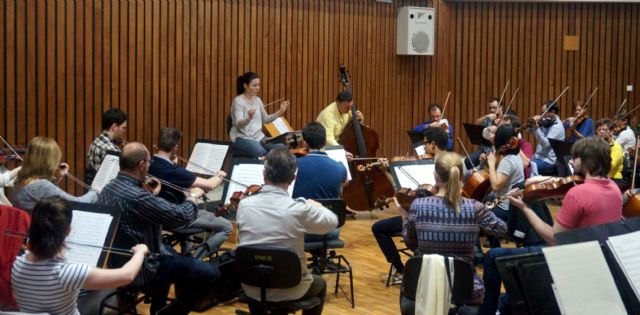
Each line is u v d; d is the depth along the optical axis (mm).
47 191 4504
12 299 3479
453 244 4250
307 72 10094
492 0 11414
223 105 9391
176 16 8906
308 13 10039
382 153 10922
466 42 11445
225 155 6223
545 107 9961
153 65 8773
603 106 12078
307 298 4207
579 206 3926
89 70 8281
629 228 3258
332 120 8281
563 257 2865
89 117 8312
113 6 8406
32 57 7855
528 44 11656
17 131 7805
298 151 6188
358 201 8180
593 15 11867
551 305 3031
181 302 4559
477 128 8406
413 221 4387
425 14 10859
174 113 8984
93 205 3824
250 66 9570
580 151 4062
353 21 10469
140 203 4215
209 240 5660
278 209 4047
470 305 4277
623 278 3031
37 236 3168
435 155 6133
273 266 3936
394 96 10984
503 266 3096
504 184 5887
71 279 3176
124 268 3332
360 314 5344
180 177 5078
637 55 12086
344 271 5543
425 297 3916
